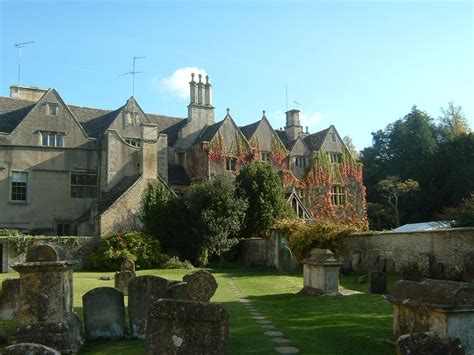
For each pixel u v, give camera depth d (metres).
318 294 17.75
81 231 36.72
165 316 7.55
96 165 39.12
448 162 58.56
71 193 38.16
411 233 23.66
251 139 45.41
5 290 12.74
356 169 50.53
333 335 10.82
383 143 72.56
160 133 43.75
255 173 37.44
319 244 28.56
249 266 33.72
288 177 46.41
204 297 9.49
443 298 8.55
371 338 10.40
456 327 8.45
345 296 17.03
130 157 39.62
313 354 9.19
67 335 9.30
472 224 23.89
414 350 7.35
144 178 36.09
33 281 9.43
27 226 36.41
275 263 31.16
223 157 43.12
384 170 67.38
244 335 10.84
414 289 9.38
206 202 34.75
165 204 35.06
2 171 36.16
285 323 12.38
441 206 57.66
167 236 34.44
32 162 37.19
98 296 11.04
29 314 9.33
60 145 38.31
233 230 34.78
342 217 48.47
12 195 36.41
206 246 33.72
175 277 25.77
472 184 53.22
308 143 50.97
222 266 33.50
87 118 43.47
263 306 15.56
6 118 38.78
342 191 49.38
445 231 21.66
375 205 59.22
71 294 10.24
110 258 31.02
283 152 46.97
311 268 18.52
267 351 9.41
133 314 11.00
